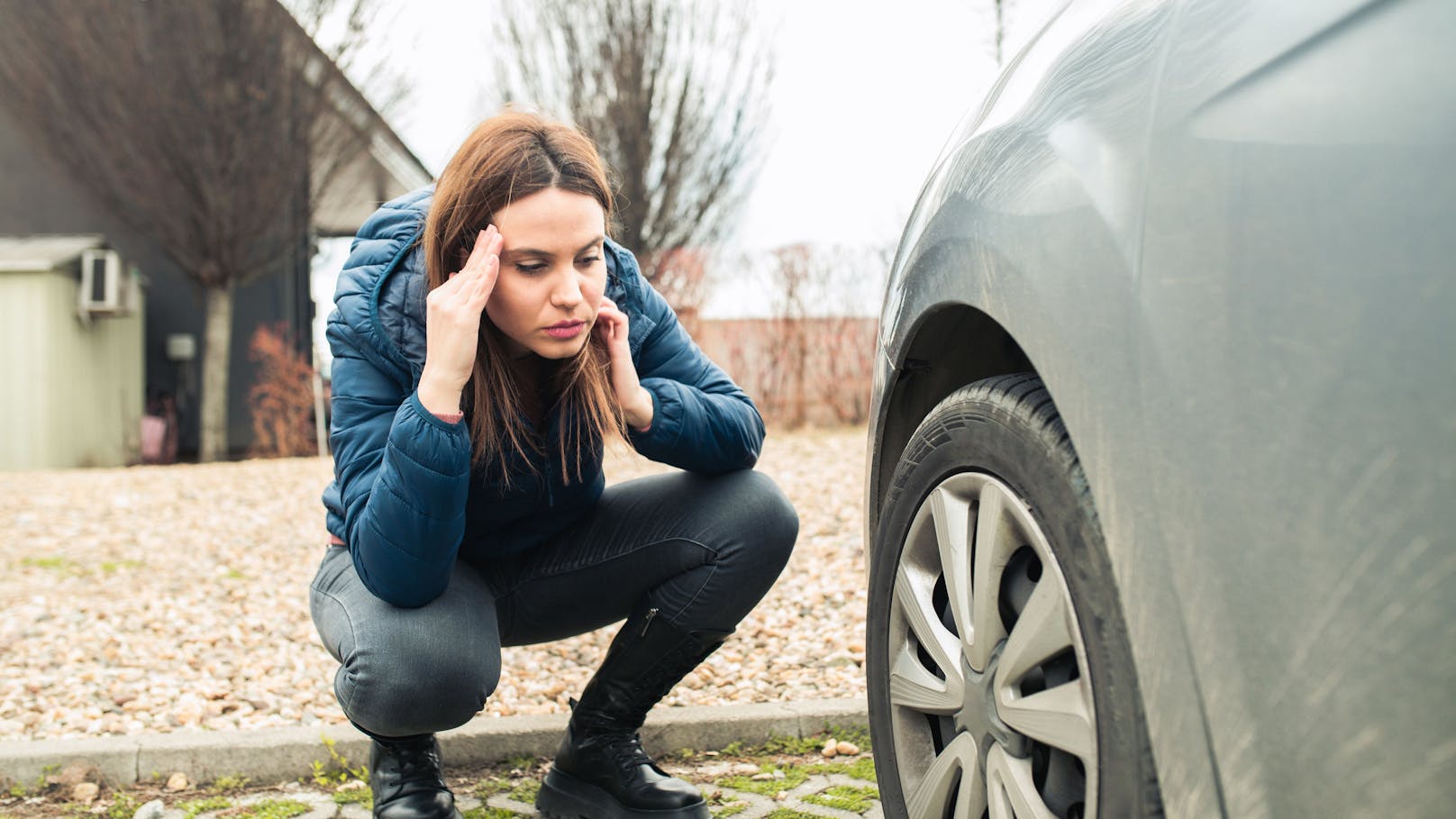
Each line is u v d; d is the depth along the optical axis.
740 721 2.54
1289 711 0.85
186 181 10.66
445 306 1.63
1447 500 0.76
